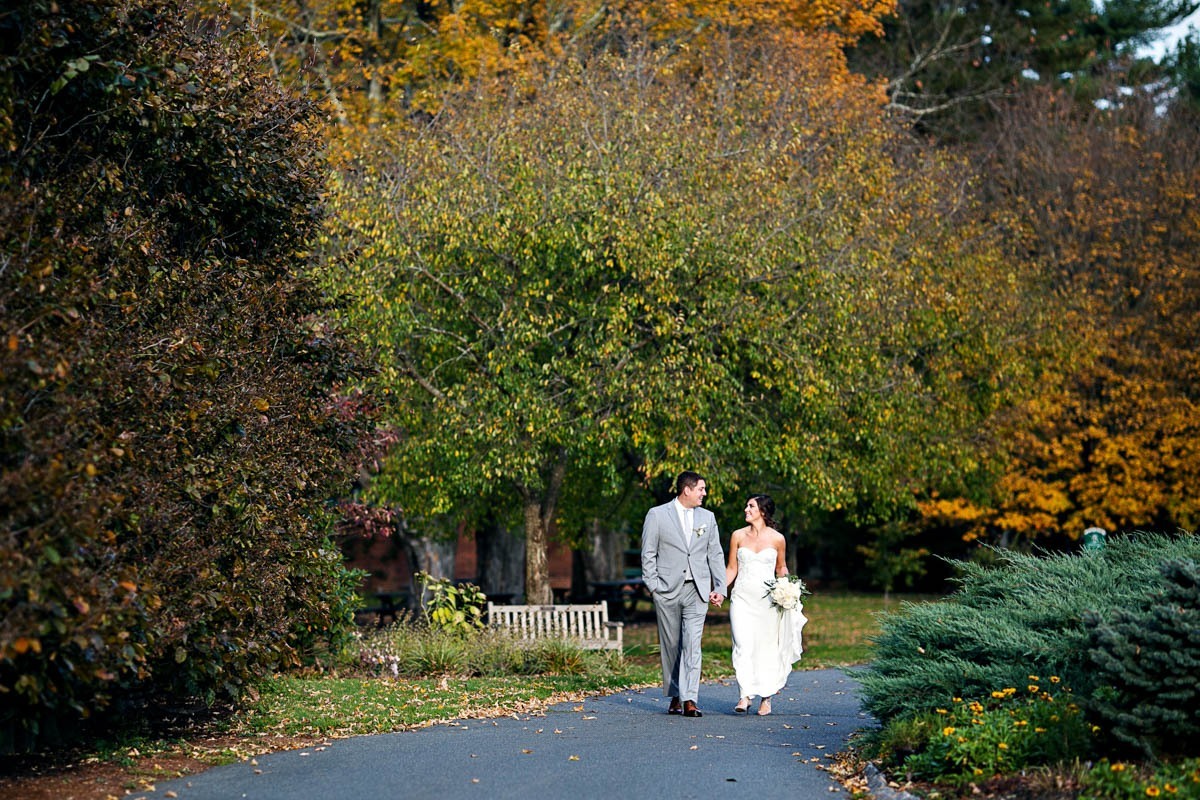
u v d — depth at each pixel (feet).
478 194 59.47
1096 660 26.99
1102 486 94.99
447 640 52.85
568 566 144.25
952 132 120.26
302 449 36.96
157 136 32.73
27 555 23.67
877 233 70.03
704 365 57.88
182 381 30.99
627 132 62.18
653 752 33.09
